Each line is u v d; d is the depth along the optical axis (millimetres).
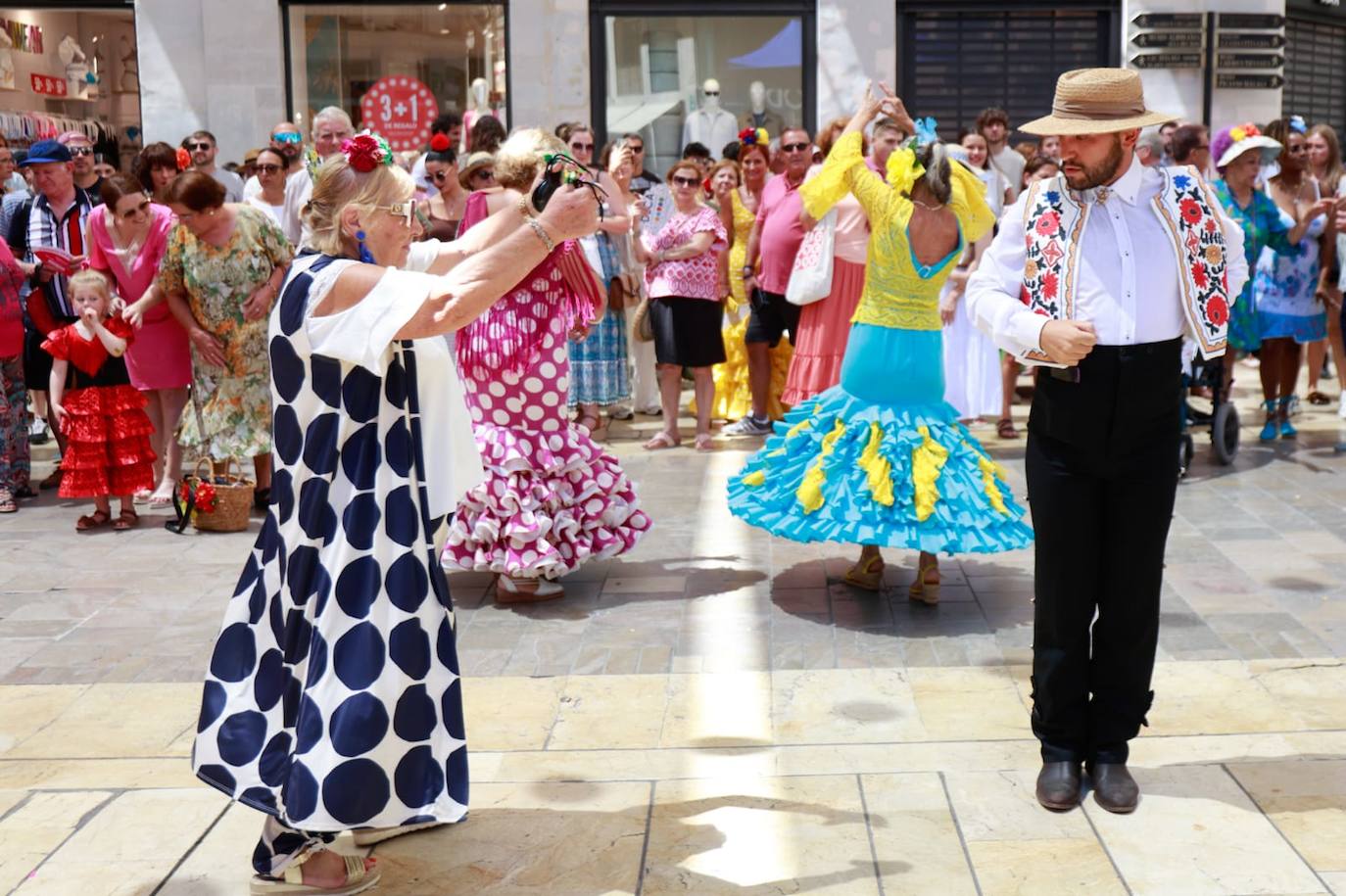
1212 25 11469
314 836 3328
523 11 11312
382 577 3131
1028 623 5293
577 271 5500
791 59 11625
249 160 9141
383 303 3031
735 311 9461
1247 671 4695
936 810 3732
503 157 5617
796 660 4938
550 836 3631
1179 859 3434
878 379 5367
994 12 11633
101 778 4059
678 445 8828
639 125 11688
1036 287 3594
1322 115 13375
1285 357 8594
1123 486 3648
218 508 6977
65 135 8594
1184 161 8062
